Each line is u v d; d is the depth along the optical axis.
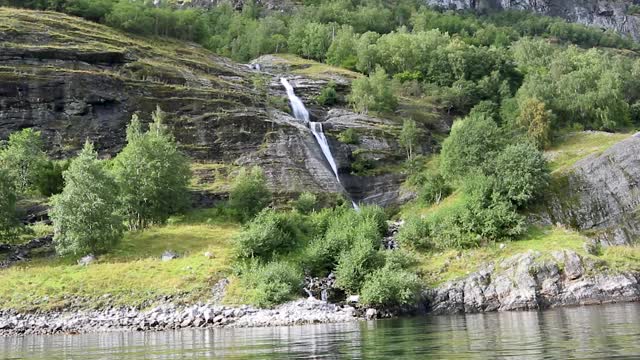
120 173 66.00
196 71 108.31
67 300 47.56
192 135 87.31
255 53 151.50
